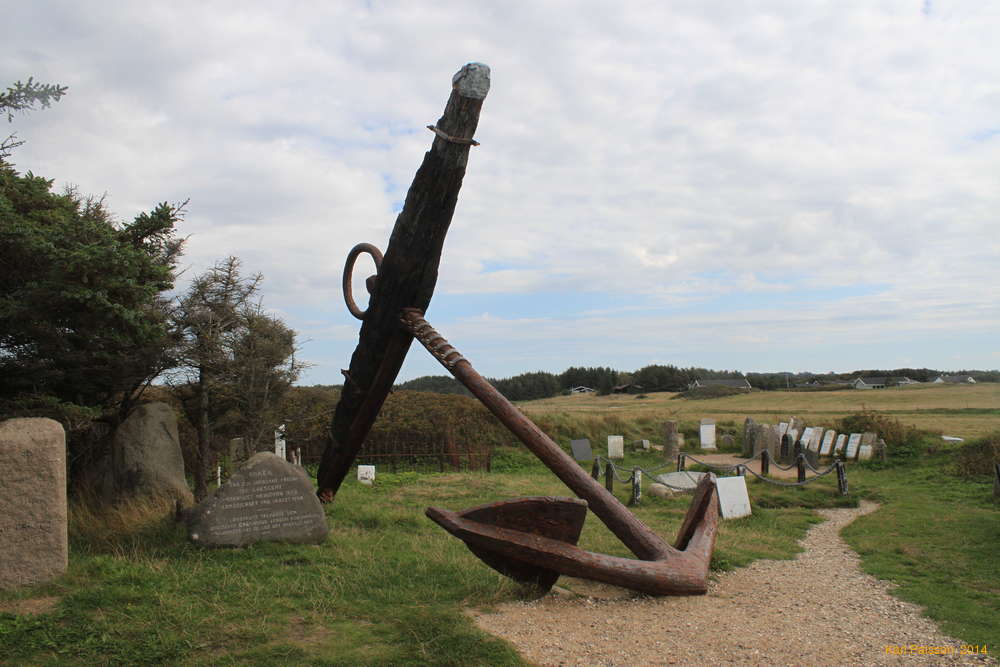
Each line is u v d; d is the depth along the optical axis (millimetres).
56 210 9258
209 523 7258
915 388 57500
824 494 14258
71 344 8867
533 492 13977
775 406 43250
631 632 5324
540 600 6016
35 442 5961
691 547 6562
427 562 7129
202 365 10312
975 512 11633
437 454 20141
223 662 4508
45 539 5953
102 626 4953
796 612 6043
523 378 66875
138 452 9836
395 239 7922
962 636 5414
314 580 6301
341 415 9734
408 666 4496
